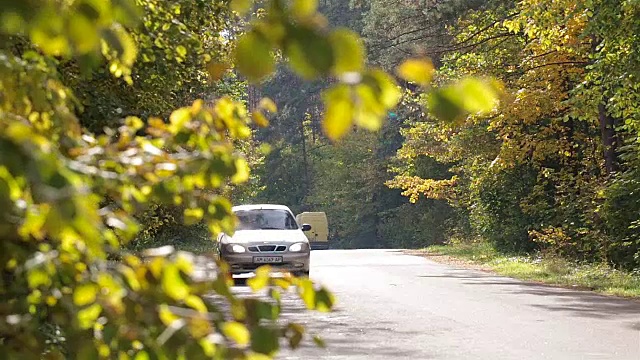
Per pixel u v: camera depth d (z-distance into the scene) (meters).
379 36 70.94
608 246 40.06
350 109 2.87
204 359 3.49
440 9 62.97
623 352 17.12
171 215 21.86
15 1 2.85
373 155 119.62
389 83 2.87
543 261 44.47
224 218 4.55
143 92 18.64
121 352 3.62
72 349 3.78
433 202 102.12
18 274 3.89
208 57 15.68
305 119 137.75
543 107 45.41
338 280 35.22
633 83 31.41
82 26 2.96
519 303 26.23
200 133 4.56
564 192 48.47
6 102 4.42
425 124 57.34
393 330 20.25
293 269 33.56
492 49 48.28
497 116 46.50
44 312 4.00
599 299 27.52
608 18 30.56
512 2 49.25
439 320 22.12
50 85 4.74
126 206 4.16
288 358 16.38
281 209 35.88
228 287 3.81
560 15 33.53
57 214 2.97
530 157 49.78
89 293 3.66
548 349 17.48
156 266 3.66
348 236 125.12
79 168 3.27
